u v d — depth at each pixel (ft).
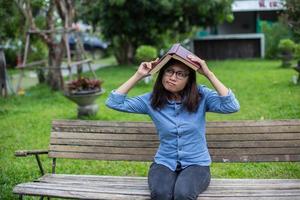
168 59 13.28
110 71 63.98
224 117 30.58
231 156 14.62
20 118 32.99
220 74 54.85
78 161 22.30
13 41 60.13
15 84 57.26
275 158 14.43
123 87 13.94
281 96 37.01
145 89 44.01
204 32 86.17
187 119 13.55
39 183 14.12
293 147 14.40
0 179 19.35
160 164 13.58
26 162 22.22
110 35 70.44
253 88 42.39
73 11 47.98
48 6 45.50
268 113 30.89
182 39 74.33
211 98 13.66
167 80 13.46
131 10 66.03
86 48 93.35
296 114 30.01
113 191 13.37
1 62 43.52
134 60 73.72
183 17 69.41
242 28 87.92
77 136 15.43
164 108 13.74
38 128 29.63
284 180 14.10
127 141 15.16
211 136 14.79
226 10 69.46
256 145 14.55
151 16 67.10
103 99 40.27
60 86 45.96
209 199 12.60
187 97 13.52
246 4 80.84
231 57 81.51
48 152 15.38
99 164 21.74
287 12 39.40
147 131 15.10
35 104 39.01
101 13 67.31
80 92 31.14
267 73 53.11
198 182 12.82
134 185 13.94
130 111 13.99
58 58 45.55
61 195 13.17
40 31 44.06
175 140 13.55
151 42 70.08
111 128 15.31
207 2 66.80
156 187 12.66
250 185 13.71
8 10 43.19
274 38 77.30
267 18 84.12
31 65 46.73
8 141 26.58
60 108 36.60
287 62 58.90
